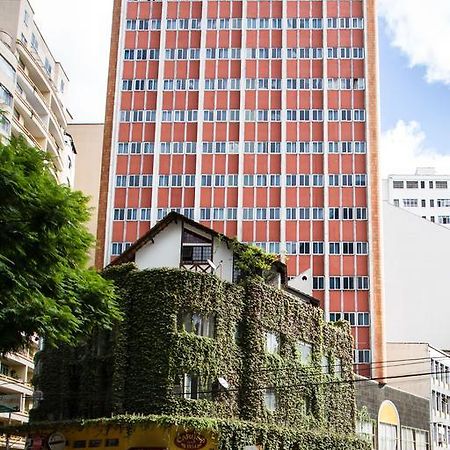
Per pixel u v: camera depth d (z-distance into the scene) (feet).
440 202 486.38
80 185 290.97
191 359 119.34
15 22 199.52
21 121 196.85
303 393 141.28
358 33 254.88
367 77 249.55
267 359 132.67
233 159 244.22
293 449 132.36
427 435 210.18
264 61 253.44
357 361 222.89
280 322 138.82
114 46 254.88
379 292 228.84
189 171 242.99
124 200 240.32
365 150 243.40
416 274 267.18
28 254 67.82
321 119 246.88
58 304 71.97
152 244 139.64
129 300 123.75
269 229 237.45
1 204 66.03
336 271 232.32
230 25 257.55
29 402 197.77
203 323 124.06
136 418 110.01
